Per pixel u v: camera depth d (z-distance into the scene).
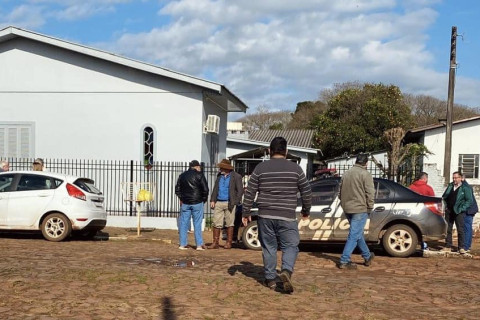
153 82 16.67
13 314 5.53
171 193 16.39
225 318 5.60
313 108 57.59
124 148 16.78
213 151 19.11
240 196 11.54
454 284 7.79
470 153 27.66
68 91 17.02
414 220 10.57
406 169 17.53
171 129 16.59
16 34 16.66
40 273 7.64
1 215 12.30
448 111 17.86
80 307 5.86
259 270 8.41
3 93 17.30
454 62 17.78
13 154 17.25
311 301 6.45
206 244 12.70
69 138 17.02
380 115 37.41
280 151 6.83
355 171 8.91
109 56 16.36
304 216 6.98
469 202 11.26
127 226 16.14
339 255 10.77
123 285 6.98
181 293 6.64
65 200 12.24
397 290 7.24
